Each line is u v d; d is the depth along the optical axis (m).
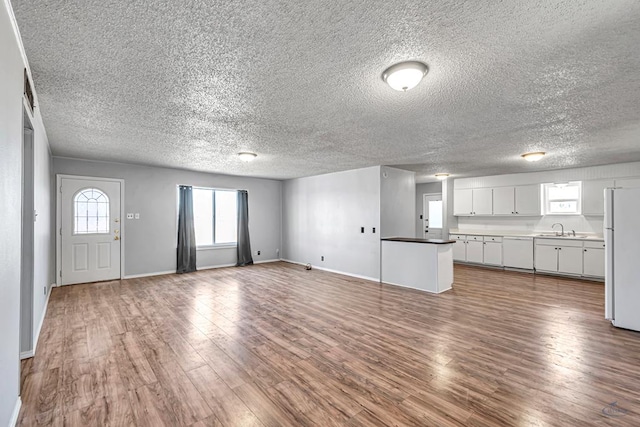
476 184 7.35
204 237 7.01
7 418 1.62
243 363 2.54
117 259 5.64
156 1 1.38
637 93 2.41
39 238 3.20
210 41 1.71
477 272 6.50
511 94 2.44
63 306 4.05
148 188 5.99
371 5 1.40
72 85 2.27
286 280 5.72
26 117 2.25
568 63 1.95
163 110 2.79
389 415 1.88
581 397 2.05
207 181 6.78
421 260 5.02
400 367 2.47
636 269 3.21
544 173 6.35
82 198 5.28
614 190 3.38
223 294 4.71
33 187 2.65
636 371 2.39
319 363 2.54
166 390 2.15
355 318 3.64
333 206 6.64
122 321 3.52
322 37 1.67
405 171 6.25
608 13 1.45
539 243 6.27
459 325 3.40
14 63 1.63
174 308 4.00
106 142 4.02
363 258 5.97
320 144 4.07
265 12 1.46
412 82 2.02
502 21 1.52
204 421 1.83
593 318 3.62
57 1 1.38
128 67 2.01
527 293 4.78
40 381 2.25
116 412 1.91
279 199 8.19
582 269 5.72
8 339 1.63
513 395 2.08
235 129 3.39
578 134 3.57
